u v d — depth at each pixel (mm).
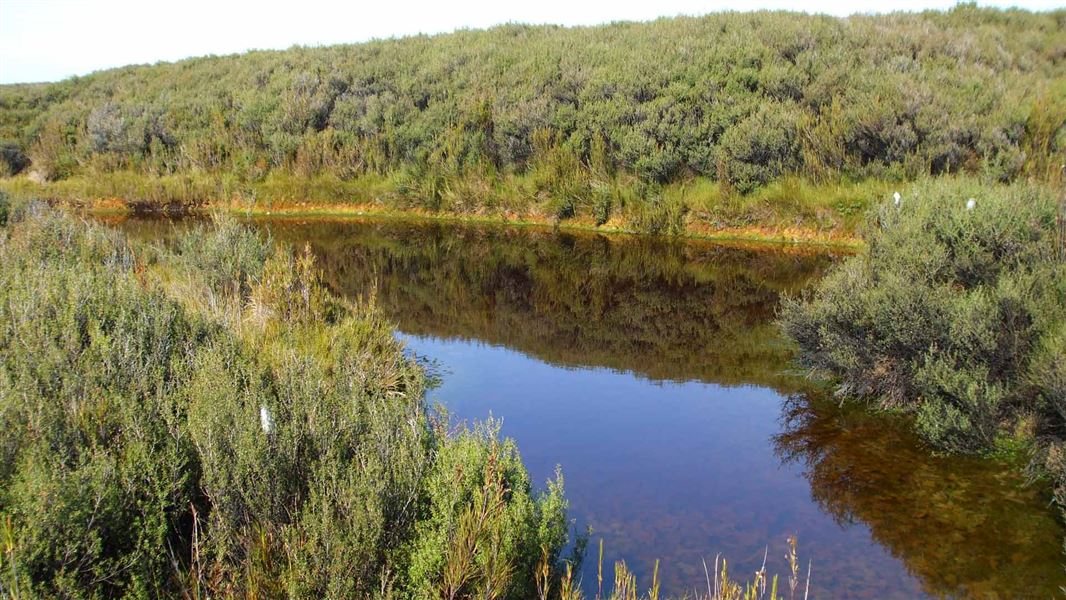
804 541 4195
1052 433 5051
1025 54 17125
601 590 3643
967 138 12695
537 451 5336
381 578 2973
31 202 12062
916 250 6227
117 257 8523
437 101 19109
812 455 5285
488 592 2984
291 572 2895
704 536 4246
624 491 4746
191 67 26578
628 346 8023
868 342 6090
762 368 7199
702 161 14500
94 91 25344
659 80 16484
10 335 4812
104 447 3635
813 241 12758
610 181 15219
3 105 24766
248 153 18953
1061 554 4055
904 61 15258
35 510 2840
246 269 8062
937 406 5391
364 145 18203
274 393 4711
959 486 4801
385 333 7316
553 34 23234
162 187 17906
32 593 2514
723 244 13070
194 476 3578
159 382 4152
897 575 3879
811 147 13758
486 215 16219
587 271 11688
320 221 16406
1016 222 6031
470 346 8055
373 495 3207
